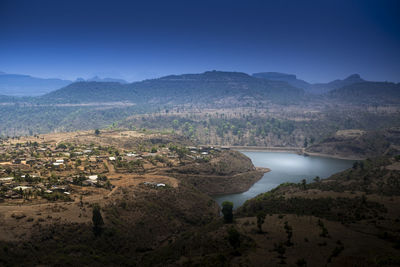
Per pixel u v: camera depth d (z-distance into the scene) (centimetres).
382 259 9494
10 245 11006
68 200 15838
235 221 14688
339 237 11662
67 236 12512
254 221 14238
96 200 16200
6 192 15688
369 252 10288
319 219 13412
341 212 14388
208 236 13100
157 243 14512
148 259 12369
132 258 12731
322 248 10806
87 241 12688
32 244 11512
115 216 14888
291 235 11831
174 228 16125
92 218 13725
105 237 13238
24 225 12388
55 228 12669
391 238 11425
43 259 10888
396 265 9138
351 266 9425
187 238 13875
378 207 14438
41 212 13750
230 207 14738
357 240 11350
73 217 13850
